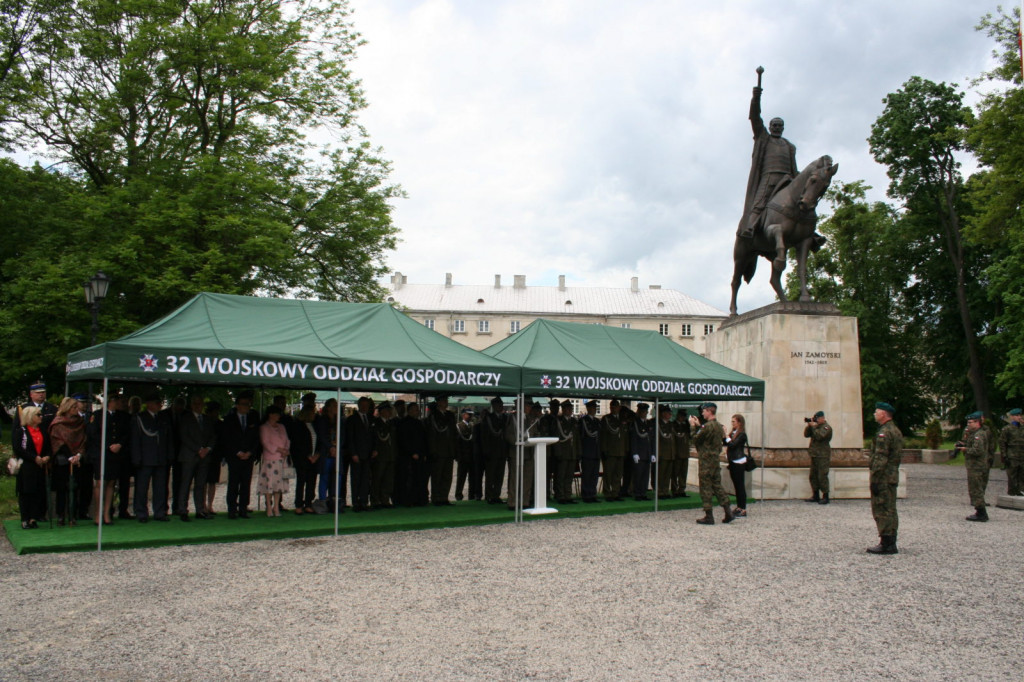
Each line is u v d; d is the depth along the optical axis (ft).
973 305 111.24
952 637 19.43
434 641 18.56
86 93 67.56
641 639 18.92
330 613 20.95
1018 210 85.97
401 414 47.24
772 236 53.11
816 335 51.85
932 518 42.37
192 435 36.73
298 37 73.20
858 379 52.06
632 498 48.34
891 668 17.02
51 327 57.00
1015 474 49.44
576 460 46.09
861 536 35.12
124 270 59.57
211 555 29.12
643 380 42.68
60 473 34.24
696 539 33.88
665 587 24.50
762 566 28.02
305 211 72.08
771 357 51.08
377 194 76.79
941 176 112.37
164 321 33.71
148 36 64.03
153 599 22.30
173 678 15.85
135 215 60.70
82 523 35.58
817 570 27.45
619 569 27.22
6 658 17.03
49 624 19.72
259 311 37.04
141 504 35.76
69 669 16.34
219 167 63.21
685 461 49.85
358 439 40.83
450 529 36.50
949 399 118.83
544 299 257.34
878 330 120.67
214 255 58.95
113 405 36.32
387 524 36.11
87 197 62.44
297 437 40.22
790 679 16.21
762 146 56.34
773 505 46.52
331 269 76.54
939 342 117.91
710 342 62.69
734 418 42.45
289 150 74.79
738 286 60.18
